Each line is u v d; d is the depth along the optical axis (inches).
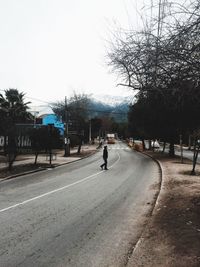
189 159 1797.5
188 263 279.1
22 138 2081.7
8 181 916.0
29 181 912.3
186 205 514.3
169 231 379.6
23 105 2315.5
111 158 1999.3
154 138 2335.1
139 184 844.6
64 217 477.7
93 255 319.0
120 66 395.2
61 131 2930.6
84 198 640.4
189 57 301.6
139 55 319.6
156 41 310.0
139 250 321.7
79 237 378.3
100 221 456.4
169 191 671.8
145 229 396.2
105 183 866.8
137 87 346.9
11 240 365.1
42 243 354.9
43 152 2213.3
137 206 563.2
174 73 314.5
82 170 1251.8
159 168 1300.4
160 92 333.4
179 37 297.7
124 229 414.9
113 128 6397.6
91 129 4601.4
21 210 523.2
